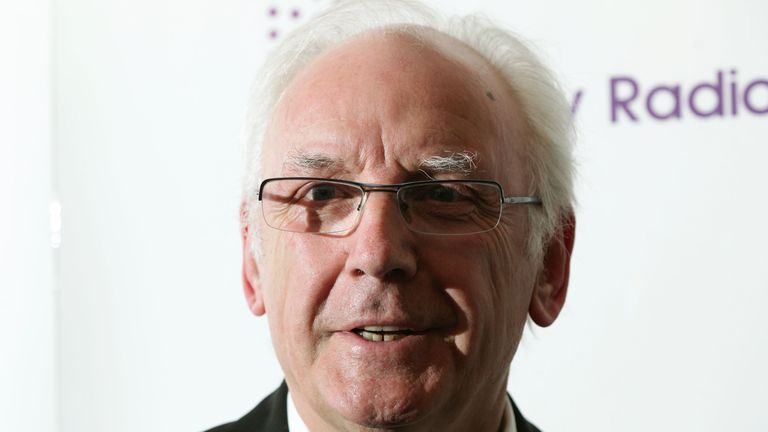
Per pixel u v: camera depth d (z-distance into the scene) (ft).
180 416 8.32
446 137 5.03
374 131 4.98
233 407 8.30
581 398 8.20
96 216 8.43
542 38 8.28
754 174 8.08
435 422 5.16
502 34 6.01
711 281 8.11
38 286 8.48
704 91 8.16
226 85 8.41
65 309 8.41
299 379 5.19
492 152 5.25
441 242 4.99
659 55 8.20
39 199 8.50
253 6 8.43
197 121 8.41
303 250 5.04
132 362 8.38
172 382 8.34
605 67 8.23
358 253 4.77
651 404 8.13
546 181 5.78
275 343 5.40
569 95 8.22
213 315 8.36
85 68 8.43
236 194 8.36
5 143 8.50
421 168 4.98
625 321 8.17
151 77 8.43
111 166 8.43
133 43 8.43
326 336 5.01
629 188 8.18
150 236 8.41
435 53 5.35
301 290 5.02
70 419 8.37
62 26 8.44
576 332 8.21
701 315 8.11
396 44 5.33
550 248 6.01
